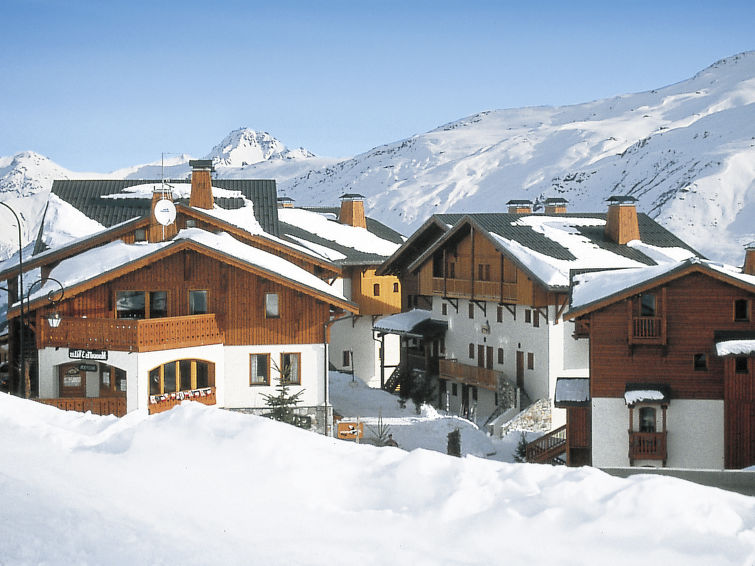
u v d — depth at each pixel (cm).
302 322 3616
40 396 3428
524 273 4428
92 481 1187
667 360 3075
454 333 5278
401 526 1040
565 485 1095
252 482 1174
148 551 944
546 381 4391
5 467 1249
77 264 3616
